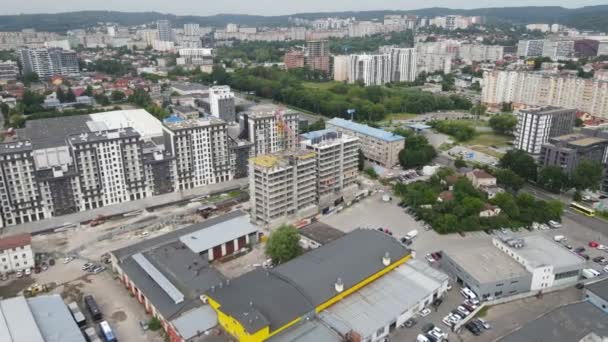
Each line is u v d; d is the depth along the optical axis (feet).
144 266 565.53
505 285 548.72
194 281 536.83
